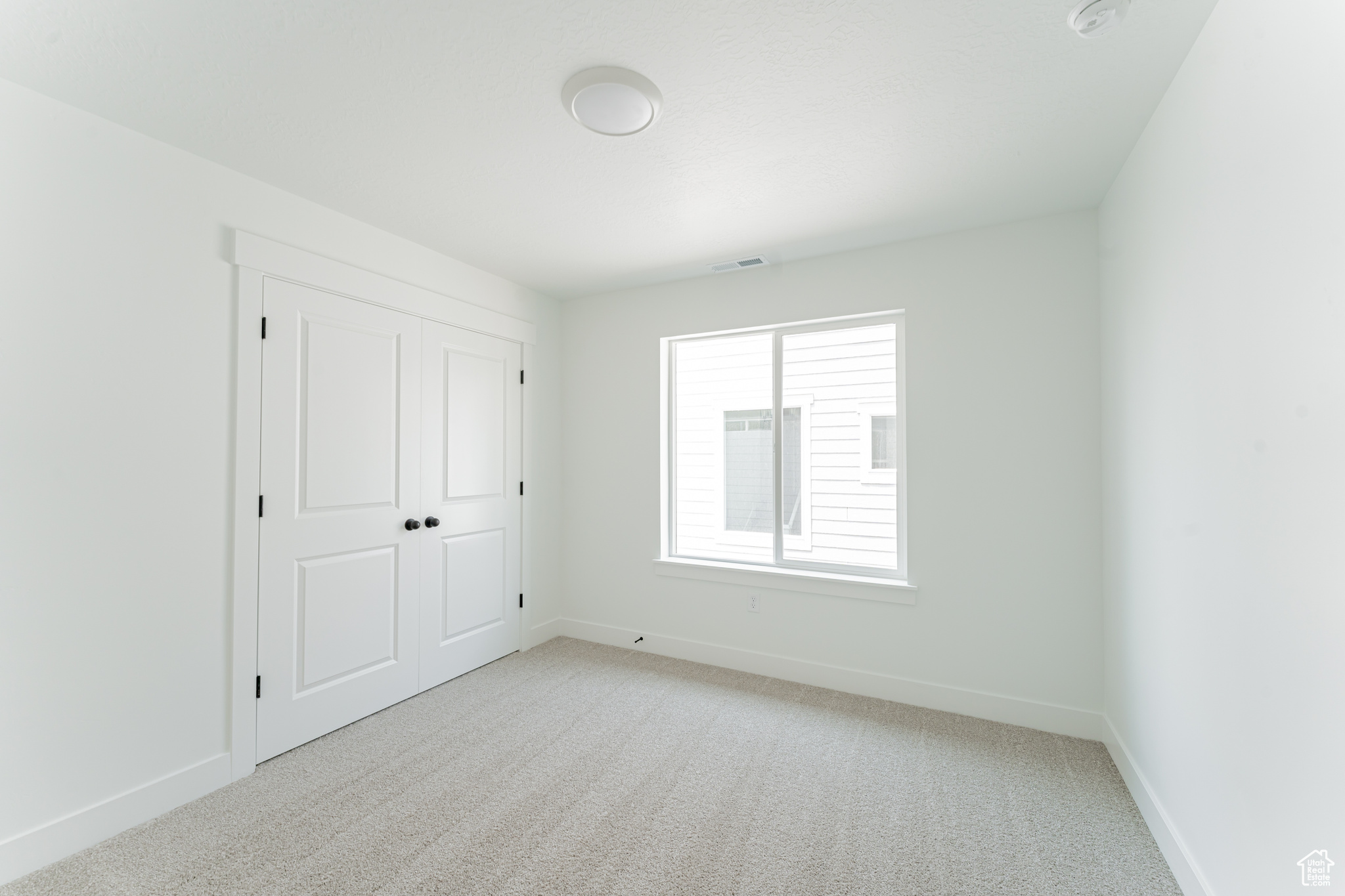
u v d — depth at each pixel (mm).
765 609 3150
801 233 2717
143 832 1797
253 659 2164
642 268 3230
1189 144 1498
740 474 3502
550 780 2096
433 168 2107
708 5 1320
